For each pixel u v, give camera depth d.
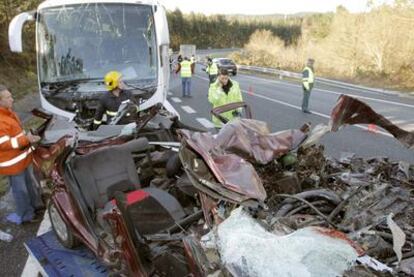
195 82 26.06
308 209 3.58
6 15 21.84
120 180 4.51
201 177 3.32
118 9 8.36
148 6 8.52
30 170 5.75
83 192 4.36
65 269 4.16
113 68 8.34
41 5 8.34
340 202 3.64
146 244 3.41
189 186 4.02
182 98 17.42
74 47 8.34
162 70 8.49
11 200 6.54
